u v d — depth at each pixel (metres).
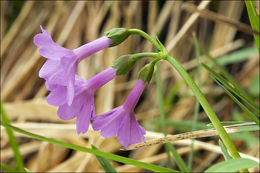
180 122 0.29
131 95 0.22
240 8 0.37
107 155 0.21
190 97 0.35
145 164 0.21
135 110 0.37
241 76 0.35
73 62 0.21
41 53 0.21
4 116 0.25
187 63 0.37
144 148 0.31
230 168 0.20
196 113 0.27
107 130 0.22
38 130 0.30
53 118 0.33
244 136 0.28
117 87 0.37
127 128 0.22
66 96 0.21
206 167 0.30
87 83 0.22
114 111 0.22
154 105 0.36
